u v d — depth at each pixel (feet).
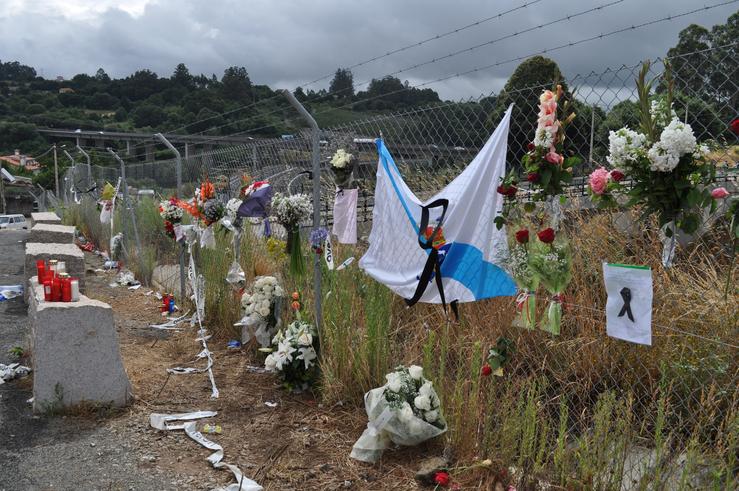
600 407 12.12
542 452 11.53
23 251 50.55
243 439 14.35
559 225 12.05
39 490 11.98
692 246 12.63
